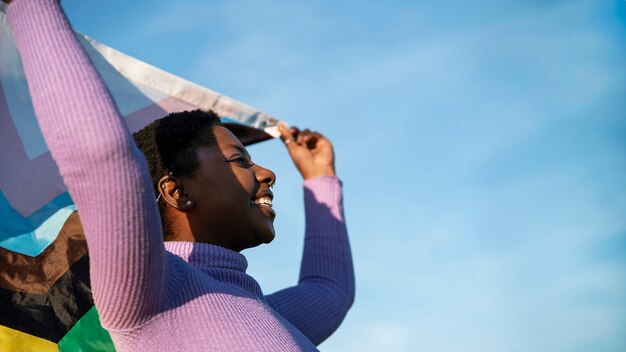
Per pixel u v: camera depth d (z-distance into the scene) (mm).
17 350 2496
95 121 1693
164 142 2299
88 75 1751
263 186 2369
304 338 2174
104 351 2629
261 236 2312
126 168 1706
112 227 1695
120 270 1720
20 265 2619
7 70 2756
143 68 3281
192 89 3404
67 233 2730
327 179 3414
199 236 2258
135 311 1804
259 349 1903
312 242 3176
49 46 1762
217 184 2266
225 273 2162
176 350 1850
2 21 2762
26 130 2756
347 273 3102
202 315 1925
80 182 1693
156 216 1766
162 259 1789
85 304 2662
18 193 2693
